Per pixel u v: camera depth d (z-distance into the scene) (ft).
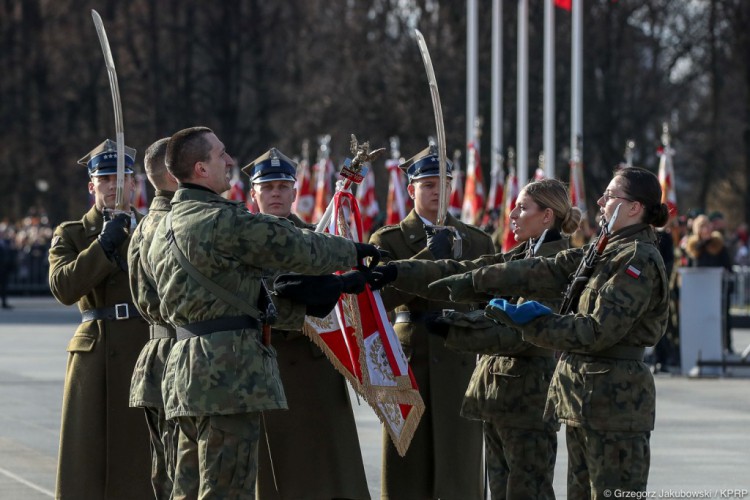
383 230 38.14
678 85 210.79
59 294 35.96
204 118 227.61
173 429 32.24
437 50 192.44
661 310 28.84
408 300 36.83
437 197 37.86
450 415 37.19
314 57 215.92
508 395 33.06
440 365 37.32
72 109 220.64
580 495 29.48
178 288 28.73
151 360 32.55
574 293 29.14
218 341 28.50
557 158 183.83
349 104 199.31
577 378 28.84
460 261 34.88
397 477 37.40
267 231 28.45
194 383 28.43
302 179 119.03
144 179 127.34
